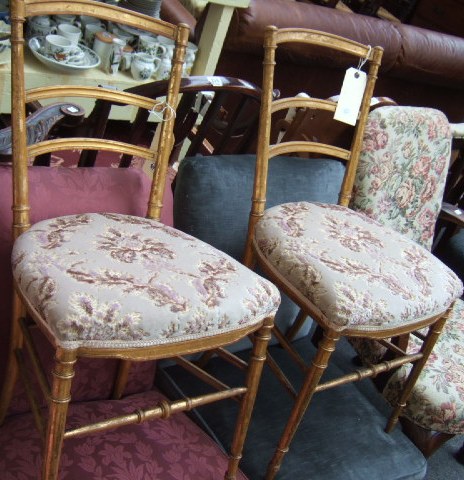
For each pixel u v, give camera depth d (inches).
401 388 51.0
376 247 44.0
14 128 33.5
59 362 28.1
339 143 60.6
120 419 33.6
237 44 76.4
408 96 109.0
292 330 59.1
